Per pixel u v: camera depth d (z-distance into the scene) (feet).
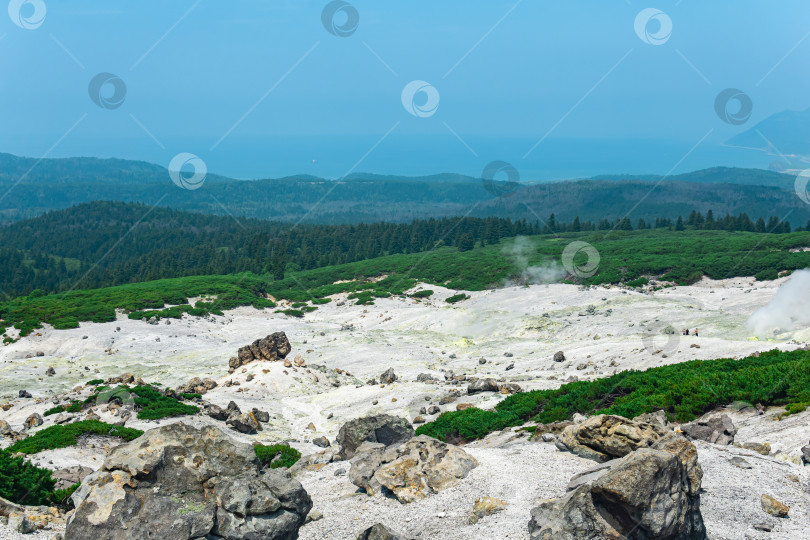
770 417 85.46
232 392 177.78
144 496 47.88
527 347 237.25
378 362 228.84
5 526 61.31
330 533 55.72
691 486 47.19
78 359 255.09
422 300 390.83
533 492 58.03
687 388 98.22
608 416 65.72
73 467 90.89
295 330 315.17
